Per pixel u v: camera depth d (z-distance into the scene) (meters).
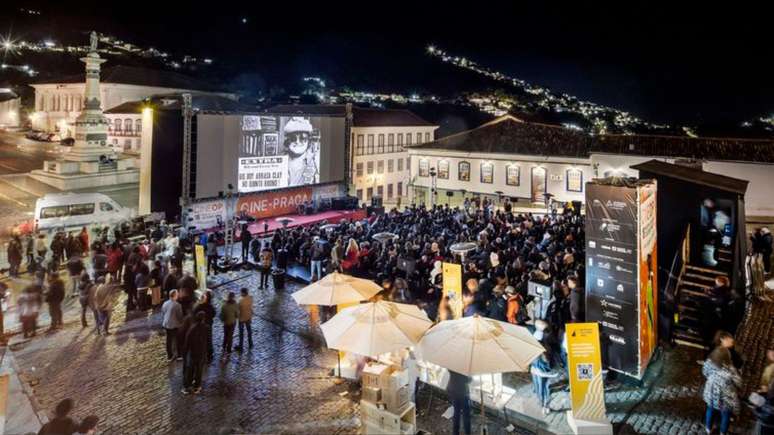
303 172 35.12
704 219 14.98
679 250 14.59
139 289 17.17
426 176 48.12
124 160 48.38
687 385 11.50
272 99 118.75
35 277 18.06
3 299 16.53
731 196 14.47
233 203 30.58
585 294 12.04
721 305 12.47
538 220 26.88
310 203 35.81
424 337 9.58
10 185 41.38
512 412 10.59
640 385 11.45
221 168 29.72
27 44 109.06
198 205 28.50
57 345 14.32
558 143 42.22
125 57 127.25
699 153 35.12
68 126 69.69
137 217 27.89
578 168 40.06
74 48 112.75
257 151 31.80
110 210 27.52
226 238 23.70
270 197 32.97
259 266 22.62
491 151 43.81
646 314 11.90
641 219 11.23
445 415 10.84
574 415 9.73
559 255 16.91
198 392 11.64
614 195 11.34
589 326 9.74
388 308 10.58
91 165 44.31
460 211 32.97
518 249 19.20
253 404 11.17
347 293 12.38
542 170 41.66
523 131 45.09
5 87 84.44
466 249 17.33
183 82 75.06
